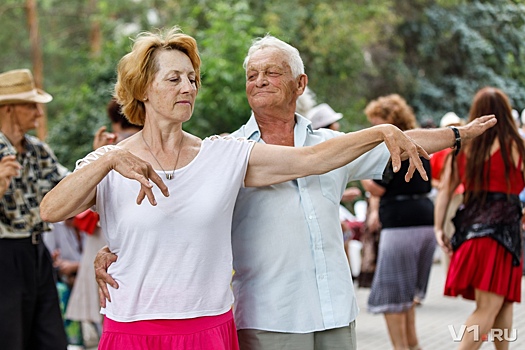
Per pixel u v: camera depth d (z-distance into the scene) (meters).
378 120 6.36
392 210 6.27
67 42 24.11
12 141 4.92
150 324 3.09
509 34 9.64
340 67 14.18
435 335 7.24
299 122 3.73
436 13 12.86
